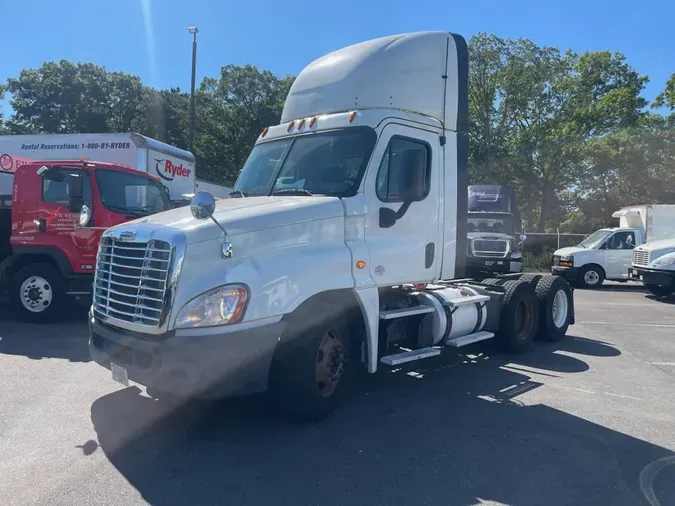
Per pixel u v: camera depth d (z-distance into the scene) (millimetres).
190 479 4059
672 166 32938
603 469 4387
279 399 4980
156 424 5098
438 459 4504
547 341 9398
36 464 4270
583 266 19391
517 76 33031
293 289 4758
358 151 5711
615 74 36531
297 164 5984
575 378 7082
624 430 5246
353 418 5398
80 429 4953
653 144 32562
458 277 6824
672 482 4188
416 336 6402
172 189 13711
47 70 49125
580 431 5199
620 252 19328
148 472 4156
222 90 43469
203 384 4309
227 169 44688
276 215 4871
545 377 7102
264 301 4555
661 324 11594
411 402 5957
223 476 4117
